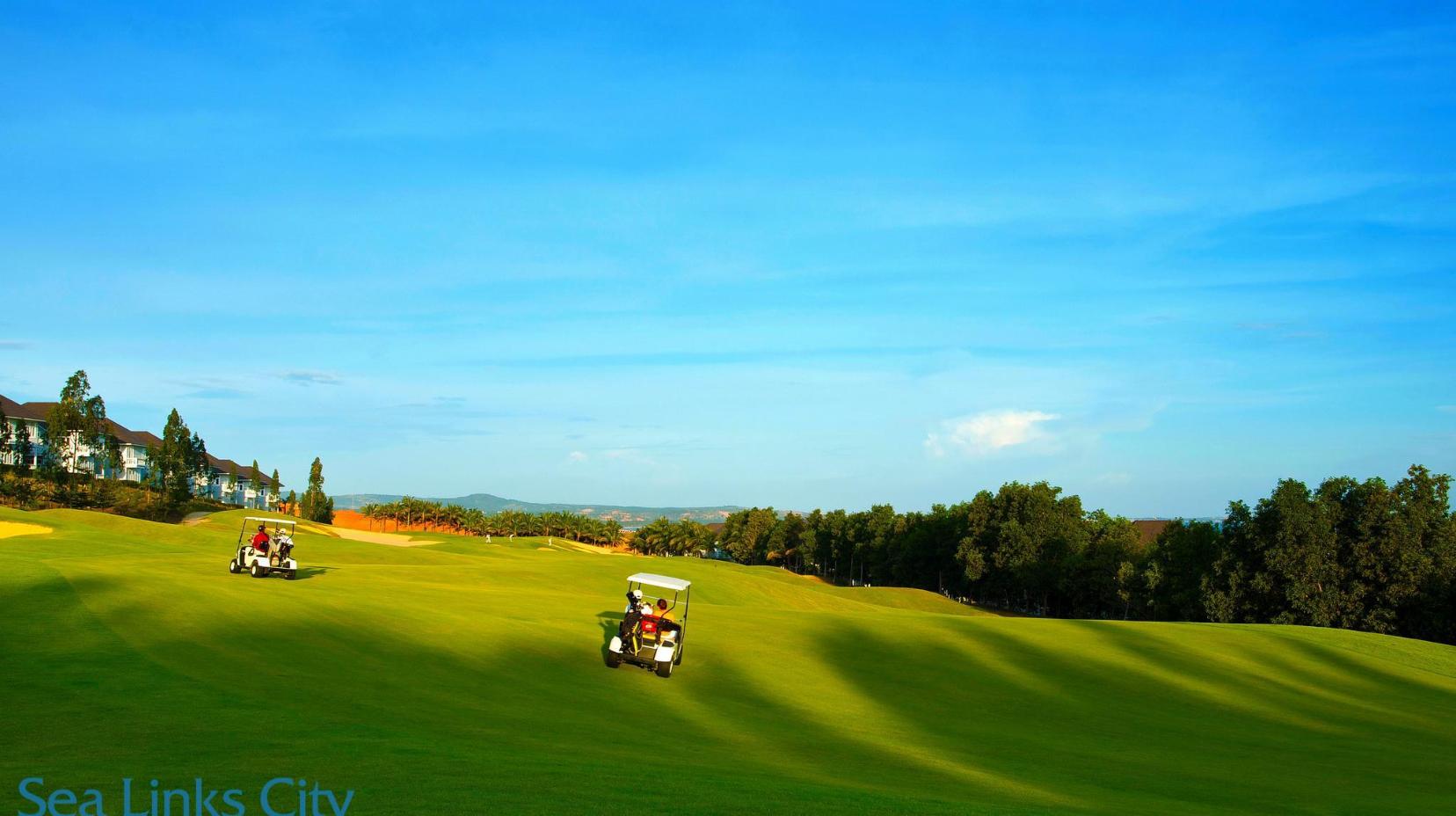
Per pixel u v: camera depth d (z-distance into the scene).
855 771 18.50
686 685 27.75
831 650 36.91
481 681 24.08
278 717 16.28
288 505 191.62
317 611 30.30
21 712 15.20
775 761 18.80
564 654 29.66
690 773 15.05
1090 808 16.44
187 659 21.06
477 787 12.12
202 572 40.16
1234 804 18.86
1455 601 75.69
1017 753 23.39
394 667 24.19
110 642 21.55
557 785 12.65
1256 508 84.69
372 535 143.38
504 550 108.00
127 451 160.62
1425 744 29.12
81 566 34.56
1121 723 29.09
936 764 20.59
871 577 164.25
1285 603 81.38
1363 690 38.72
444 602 38.25
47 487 107.31
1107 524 127.12
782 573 131.12
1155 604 94.94
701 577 77.38
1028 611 129.50
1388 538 78.69
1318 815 18.12
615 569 70.50
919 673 34.31
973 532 128.88
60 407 112.06
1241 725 30.17
